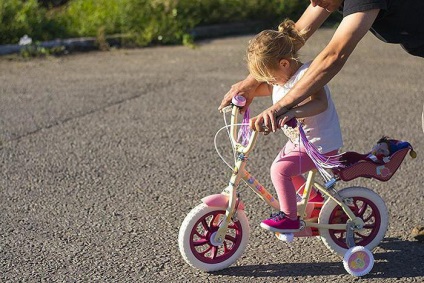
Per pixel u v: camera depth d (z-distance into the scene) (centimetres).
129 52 927
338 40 367
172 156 588
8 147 606
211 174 552
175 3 1000
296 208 404
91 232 459
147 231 461
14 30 946
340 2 383
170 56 904
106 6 1017
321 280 404
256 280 403
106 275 407
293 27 397
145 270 413
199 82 788
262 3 1061
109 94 747
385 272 411
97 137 629
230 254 414
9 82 791
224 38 1001
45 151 598
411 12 376
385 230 425
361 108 703
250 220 477
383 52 918
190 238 402
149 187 528
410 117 678
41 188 527
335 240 423
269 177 545
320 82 370
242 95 417
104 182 538
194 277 406
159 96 741
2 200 507
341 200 412
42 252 433
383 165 404
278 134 638
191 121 668
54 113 688
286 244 445
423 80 799
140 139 625
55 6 1101
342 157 401
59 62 877
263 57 383
